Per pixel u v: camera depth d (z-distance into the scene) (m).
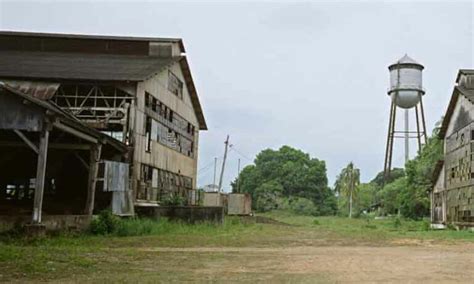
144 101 31.23
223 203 50.25
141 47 36.56
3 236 17.66
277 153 107.50
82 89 31.20
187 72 39.19
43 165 18.55
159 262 13.50
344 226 43.38
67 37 36.09
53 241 17.94
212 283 10.16
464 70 39.25
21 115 18.55
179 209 31.31
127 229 23.30
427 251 19.08
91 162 23.42
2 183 29.41
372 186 100.69
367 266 13.73
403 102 59.31
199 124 44.34
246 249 18.53
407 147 66.88
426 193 55.47
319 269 12.86
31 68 31.08
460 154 38.91
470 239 26.48
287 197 99.12
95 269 11.74
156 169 33.56
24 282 9.78
